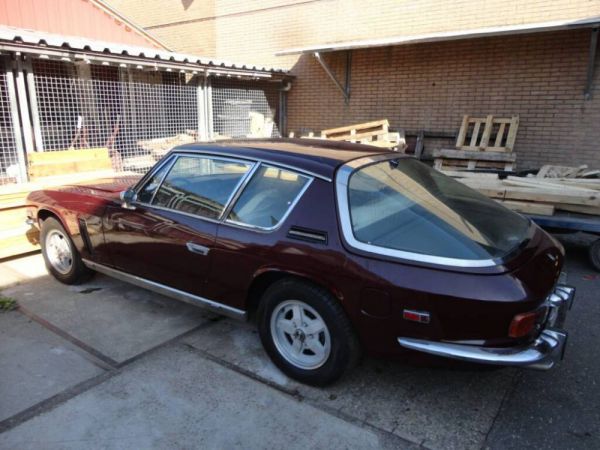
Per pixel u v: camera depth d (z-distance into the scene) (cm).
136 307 409
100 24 1091
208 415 266
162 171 366
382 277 249
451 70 875
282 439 248
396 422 264
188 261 333
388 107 962
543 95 795
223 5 1170
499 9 811
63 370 310
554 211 535
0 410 267
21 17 965
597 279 493
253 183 312
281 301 293
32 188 539
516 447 246
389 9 923
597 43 732
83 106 740
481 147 806
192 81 916
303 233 279
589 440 252
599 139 761
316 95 1059
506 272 240
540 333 251
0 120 607
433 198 300
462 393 292
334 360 275
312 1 1021
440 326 240
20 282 463
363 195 281
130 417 263
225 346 343
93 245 408
